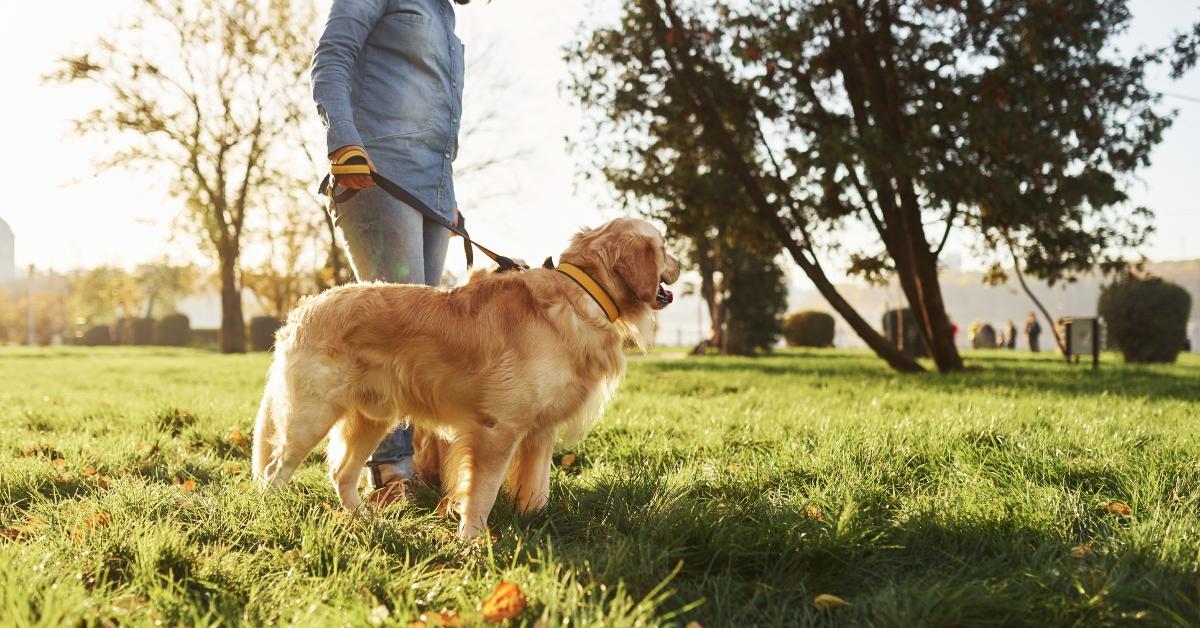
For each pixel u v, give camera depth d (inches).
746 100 510.6
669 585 97.5
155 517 123.2
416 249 154.4
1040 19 466.9
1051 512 121.4
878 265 594.2
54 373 517.0
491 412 124.4
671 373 478.6
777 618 89.6
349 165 138.6
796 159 446.9
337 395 127.5
